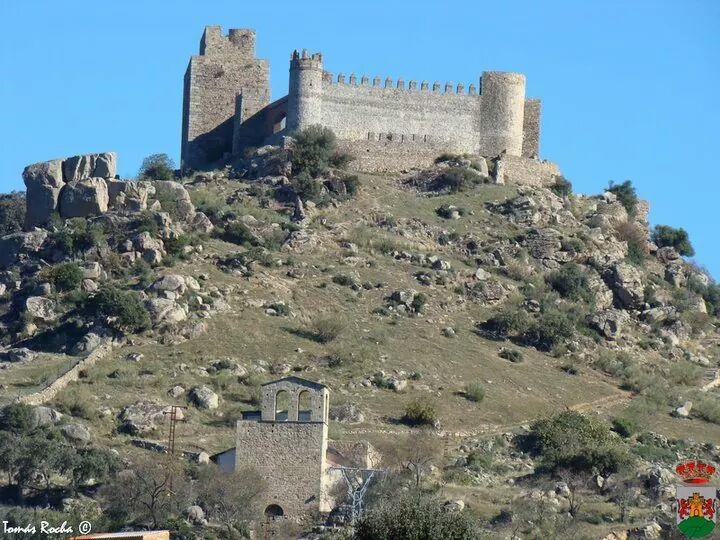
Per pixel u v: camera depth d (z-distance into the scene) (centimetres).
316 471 18262
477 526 16825
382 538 15475
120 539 15325
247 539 17350
